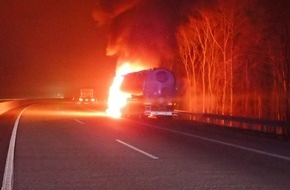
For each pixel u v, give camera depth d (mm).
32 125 21484
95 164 9945
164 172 8953
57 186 7543
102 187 7465
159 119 28281
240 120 20094
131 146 13406
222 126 21719
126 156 11258
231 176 8547
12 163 10008
